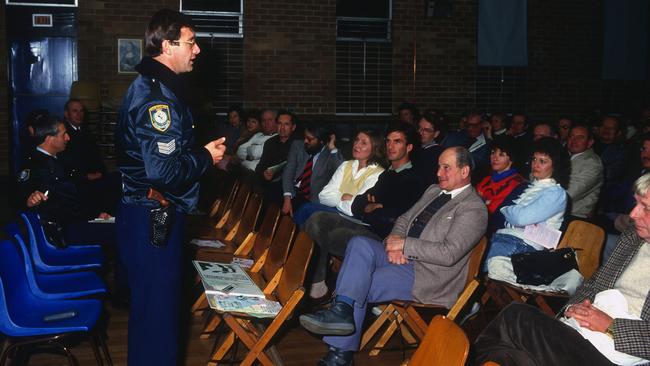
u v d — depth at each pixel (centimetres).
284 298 339
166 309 283
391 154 461
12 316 302
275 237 394
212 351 363
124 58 969
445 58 1037
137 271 279
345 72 1022
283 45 999
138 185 276
